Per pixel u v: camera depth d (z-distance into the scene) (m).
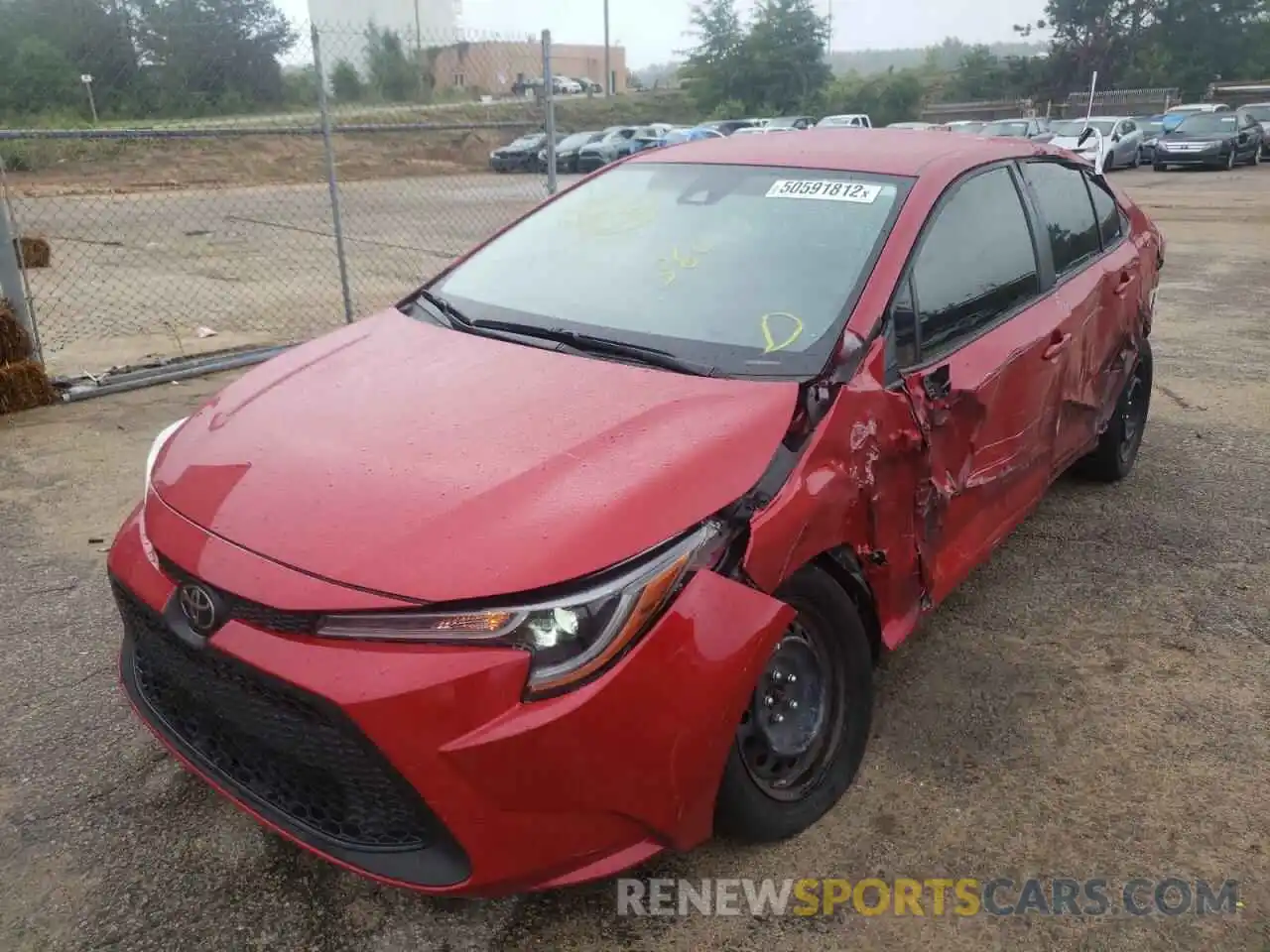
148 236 15.06
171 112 7.81
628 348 2.90
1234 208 18.06
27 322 6.39
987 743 3.16
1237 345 8.23
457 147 12.65
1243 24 54.44
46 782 2.87
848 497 2.62
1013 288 3.60
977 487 3.31
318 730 2.08
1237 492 5.18
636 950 2.37
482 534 2.15
